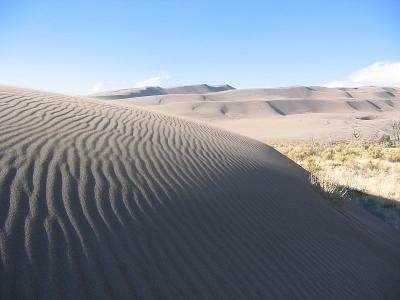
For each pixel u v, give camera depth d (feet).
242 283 15.84
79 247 13.70
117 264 13.65
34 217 14.40
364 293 20.21
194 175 24.16
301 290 17.44
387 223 39.19
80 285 12.16
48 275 12.05
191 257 15.88
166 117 46.44
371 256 25.76
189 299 13.64
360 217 34.96
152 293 13.10
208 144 35.12
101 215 15.99
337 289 19.11
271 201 26.04
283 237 21.63
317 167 62.85
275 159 44.19
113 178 19.51
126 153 23.82
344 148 99.91
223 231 18.98
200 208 20.15
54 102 35.01
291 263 19.29
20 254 12.44
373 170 66.49
